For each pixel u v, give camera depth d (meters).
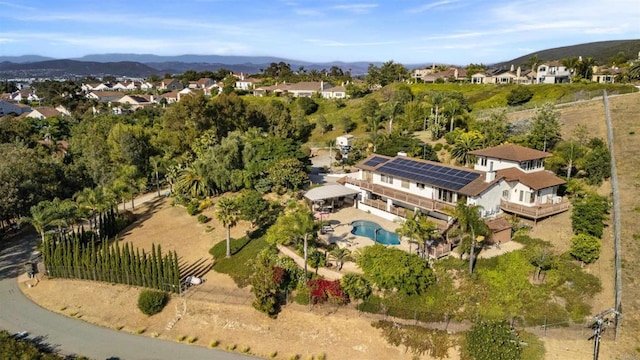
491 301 38.41
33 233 64.25
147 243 56.59
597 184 55.78
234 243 53.44
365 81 173.38
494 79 144.88
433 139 86.94
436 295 39.72
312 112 147.12
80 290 47.41
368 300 40.47
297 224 44.09
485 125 77.19
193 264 50.41
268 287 40.50
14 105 177.75
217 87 199.50
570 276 40.38
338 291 40.31
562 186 56.19
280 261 45.56
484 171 53.00
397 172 58.34
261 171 70.88
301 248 46.72
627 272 40.16
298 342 37.97
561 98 100.25
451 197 51.72
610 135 67.00
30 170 67.25
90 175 82.69
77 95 192.50
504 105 109.56
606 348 33.00
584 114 82.69
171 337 40.00
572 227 46.91
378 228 54.41
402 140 80.44
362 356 36.03
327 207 60.84
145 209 70.06
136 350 38.19
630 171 57.81
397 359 35.44
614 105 84.44
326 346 37.25
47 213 50.84
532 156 55.25
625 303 36.84
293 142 76.75
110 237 59.38
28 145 100.88
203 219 60.72
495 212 51.09
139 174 82.12
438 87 137.75
